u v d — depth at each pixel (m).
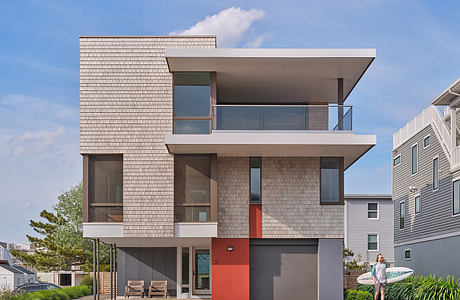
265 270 19.70
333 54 18.02
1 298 20.97
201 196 18.84
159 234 18.59
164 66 19.22
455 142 25.38
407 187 32.78
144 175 18.81
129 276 22.83
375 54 18.02
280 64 18.52
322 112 18.94
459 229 25.02
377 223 43.28
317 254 19.78
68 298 22.69
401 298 22.84
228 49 17.95
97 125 19.00
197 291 22.28
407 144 32.97
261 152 19.23
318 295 19.44
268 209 19.73
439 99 25.52
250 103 22.69
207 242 20.66
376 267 18.38
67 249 39.91
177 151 18.77
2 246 74.44
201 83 19.14
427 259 29.09
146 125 19.00
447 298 21.00
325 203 19.78
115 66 19.25
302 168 19.95
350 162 21.19
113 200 18.84
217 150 18.77
